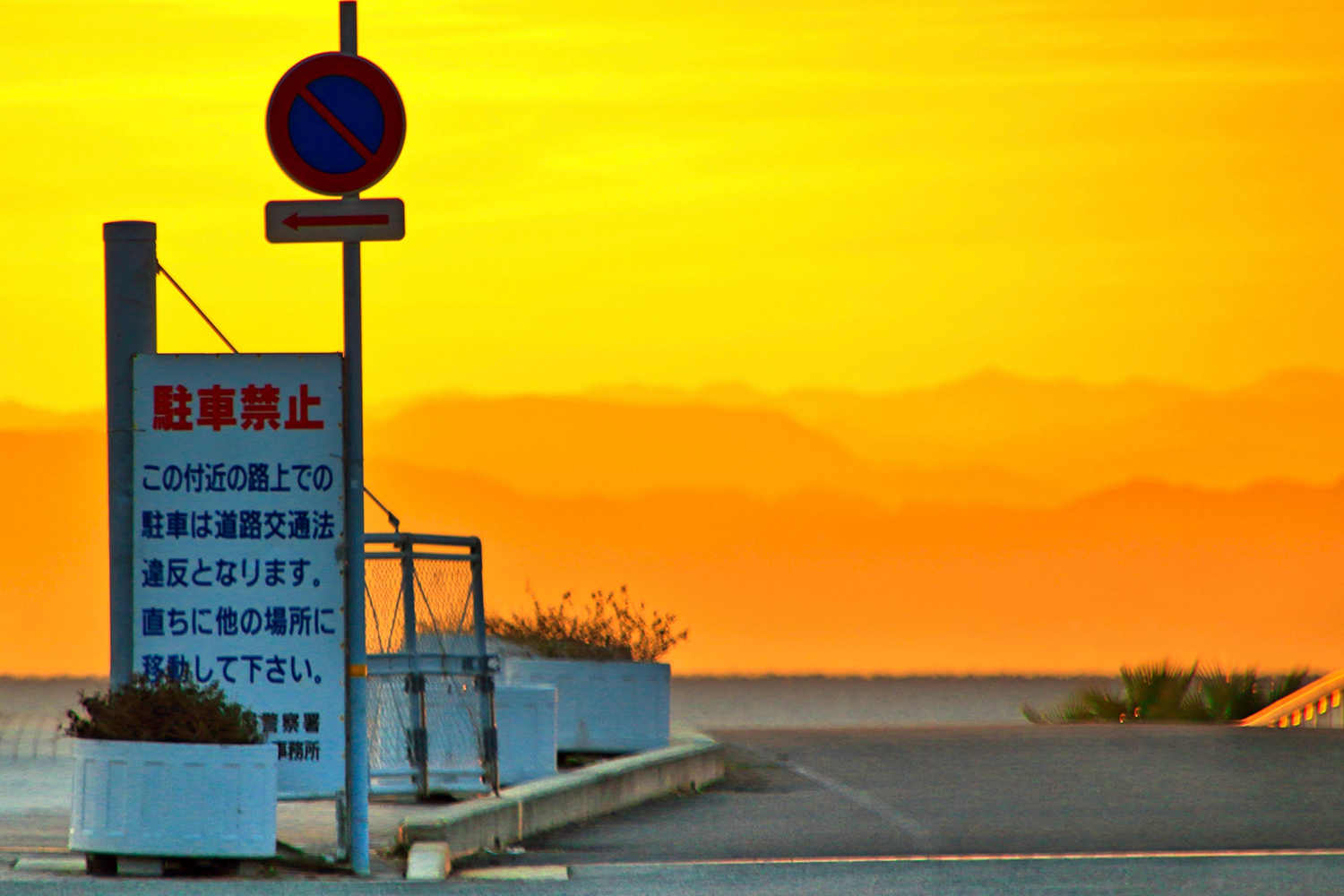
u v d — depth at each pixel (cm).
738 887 4547
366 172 4869
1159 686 11906
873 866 4909
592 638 8300
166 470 5291
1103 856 5109
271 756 4694
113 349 5491
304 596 5253
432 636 6016
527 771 6425
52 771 7212
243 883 4516
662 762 6706
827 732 9312
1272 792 6706
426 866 4728
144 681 4938
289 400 5303
